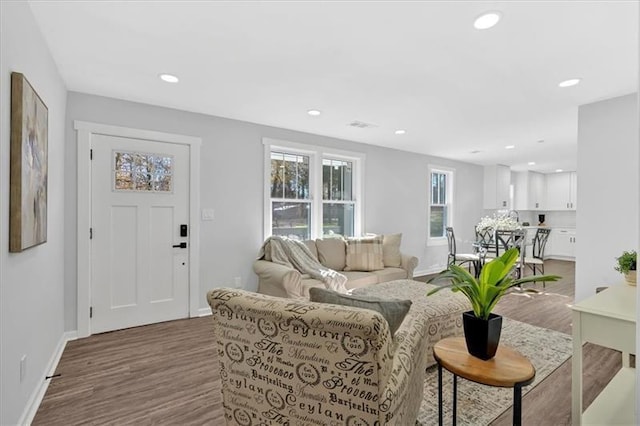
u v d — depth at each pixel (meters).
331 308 1.09
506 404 2.05
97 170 3.16
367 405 1.07
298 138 4.48
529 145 5.32
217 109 3.58
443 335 2.52
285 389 1.20
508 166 7.56
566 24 1.97
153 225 3.45
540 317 3.71
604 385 2.27
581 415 1.61
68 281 3.01
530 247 7.95
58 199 2.69
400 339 1.55
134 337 3.06
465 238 6.95
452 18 1.92
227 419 1.38
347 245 4.50
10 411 1.61
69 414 1.91
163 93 3.12
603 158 3.24
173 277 3.55
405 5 1.80
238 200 3.97
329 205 4.91
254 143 4.10
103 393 2.13
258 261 3.90
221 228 3.85
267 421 1.27
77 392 2.14
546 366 2.52
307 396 1.16
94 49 2.30
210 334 3.14
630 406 1.78
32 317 1.95
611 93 3.08
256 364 1.25
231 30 2.06
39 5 1.81
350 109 3.58
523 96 3.16
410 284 3.19
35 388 2.02
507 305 4.18
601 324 1.55
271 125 4.19
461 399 2.10
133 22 1.98
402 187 5.76
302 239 4.60
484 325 1.38
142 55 2.39
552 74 2.67
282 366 1.19
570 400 2.09
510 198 7.97
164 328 3.30
